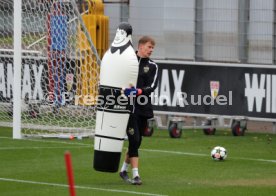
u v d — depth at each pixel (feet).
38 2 162.40
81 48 159.33
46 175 109.09
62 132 153.79
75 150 133.18
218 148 125.29
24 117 158.40
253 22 169.37
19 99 146.00
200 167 118.21
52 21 158.10
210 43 172.96
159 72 167.53
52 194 95.25
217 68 164.35
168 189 99.81
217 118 162.09
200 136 158.51
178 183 104.42
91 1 180.55
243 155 131.54
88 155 128.06
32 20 165.07
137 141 102.63
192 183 104.58
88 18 178.19
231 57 171.83
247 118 160.97
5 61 170.71
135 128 102.27
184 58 176.24
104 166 101.14
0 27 181.37
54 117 158.51
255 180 107.45
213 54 172.76
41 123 157.38
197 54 174.29
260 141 151.53
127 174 108.06
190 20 174.81
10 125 164.66
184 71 166.09
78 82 158.71
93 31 178.09
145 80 104.27
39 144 139.44
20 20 143.84
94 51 154.10
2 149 132.57
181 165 119.85
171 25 176.76
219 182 105.60
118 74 99.91
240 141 151.23
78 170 113.80
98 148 101.04
